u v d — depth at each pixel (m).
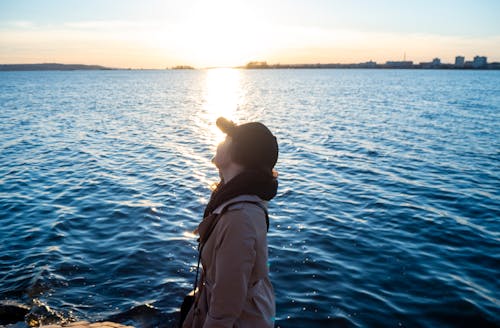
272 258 6.55
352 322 4.84
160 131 22.73
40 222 8.15
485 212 8.95
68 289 5.54
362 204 9.49
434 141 18.58
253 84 104.69
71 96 56.41
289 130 22.59
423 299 5.35
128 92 68.69
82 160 14.60
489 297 5.40
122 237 7.35
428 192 10.50
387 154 15.58
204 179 11.77
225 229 2.05
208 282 2.29
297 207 9.27
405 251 6.86
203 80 147.38
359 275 6.00
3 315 4.92
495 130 21.88
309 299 5.32
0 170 13.02
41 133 21.80
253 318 2.23
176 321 4.88
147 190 10.54
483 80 117.56
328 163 14.06
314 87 82.19
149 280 5.79
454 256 6.71
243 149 2.17
